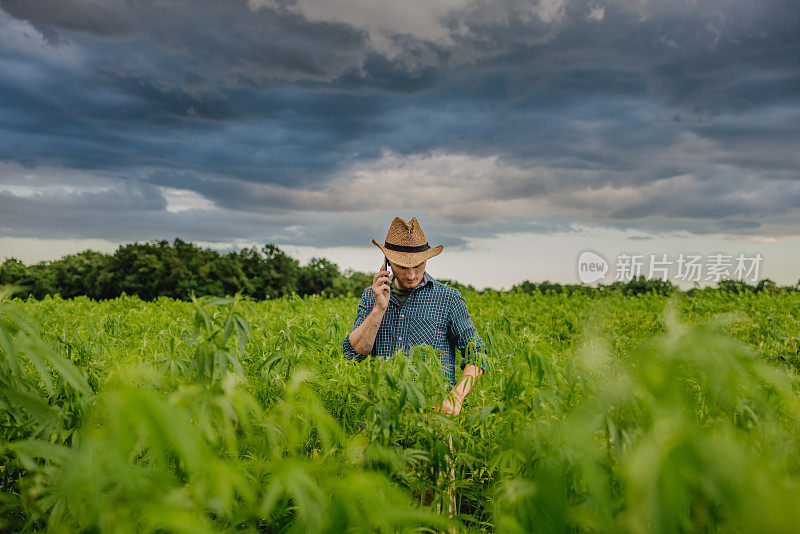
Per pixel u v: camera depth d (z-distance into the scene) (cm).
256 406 173
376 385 240
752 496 101
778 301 948
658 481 106
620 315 733
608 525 124
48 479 196
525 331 382
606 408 140
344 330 474
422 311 395
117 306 873
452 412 275
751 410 160
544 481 138
